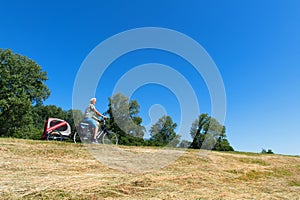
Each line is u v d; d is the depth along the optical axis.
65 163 5.68
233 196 4.45
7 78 26.47
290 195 5.02
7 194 3.44
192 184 4.96
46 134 9.52
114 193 3.93
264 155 11.16
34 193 3.57
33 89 28.62
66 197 3.57
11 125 26.34
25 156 5.89
